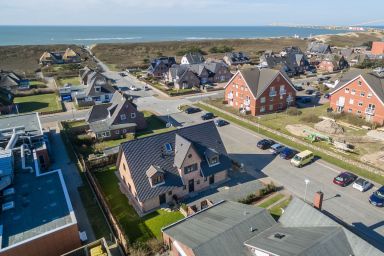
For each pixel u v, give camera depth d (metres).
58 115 72.94
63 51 174.88
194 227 27.95
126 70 125.62
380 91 62.16
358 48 186.50
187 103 80.88
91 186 41.41
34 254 26.86
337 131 57.78
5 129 48.28
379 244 30.05
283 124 63.38
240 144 54.31
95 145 54.56
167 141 39.44
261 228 27.05
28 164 39.88
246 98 70.94
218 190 40.06
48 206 31.00
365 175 42.91
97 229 33.03
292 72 113.00
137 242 30.06
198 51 176.00
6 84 95.38
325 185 40.72
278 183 41.41
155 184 36.47
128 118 60.59
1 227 27.70
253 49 194.88
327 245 22.55
